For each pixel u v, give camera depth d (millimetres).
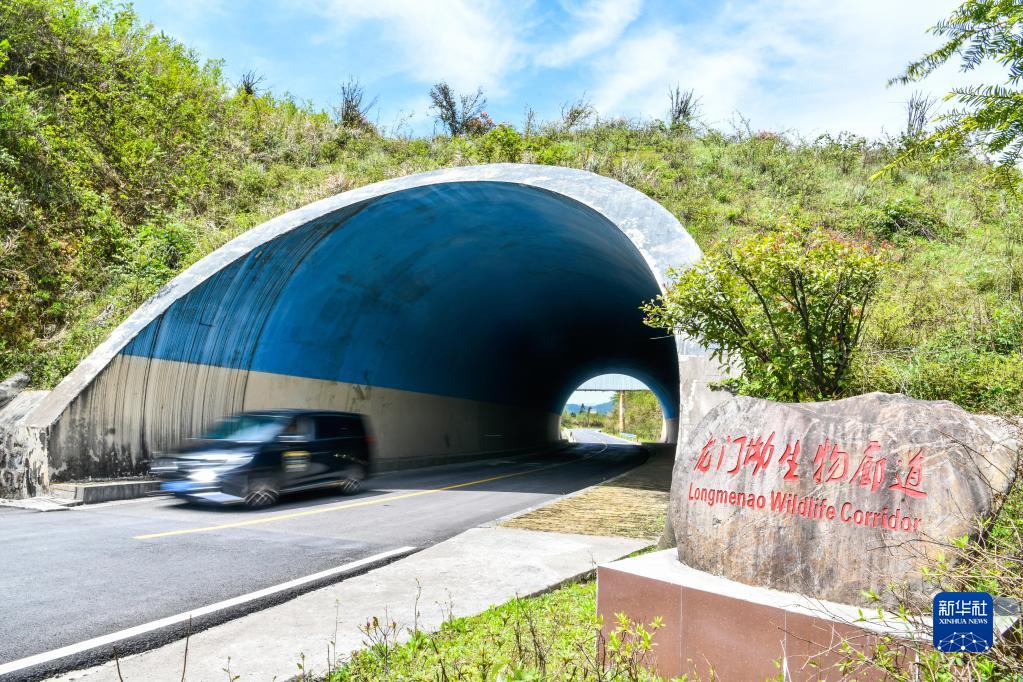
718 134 28188
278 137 27750
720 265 7094
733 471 4152
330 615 5035
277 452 11344
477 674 3531
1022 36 3895
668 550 4848
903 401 3654
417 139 30125
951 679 2645
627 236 10727
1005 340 9695
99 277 17234
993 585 3094
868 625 3166
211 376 14180
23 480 11617
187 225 19891
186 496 10562
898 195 19125
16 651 4375
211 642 4484
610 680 3510
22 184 16625
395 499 12250
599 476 17562
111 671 4020
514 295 22906
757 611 3549
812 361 7156
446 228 16312
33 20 20766
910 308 11461
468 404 26094
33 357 14172
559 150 24547
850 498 3646
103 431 12164
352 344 18016
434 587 5797
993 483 3312
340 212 14094
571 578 6137
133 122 22078
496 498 12422
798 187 21781
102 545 7676
